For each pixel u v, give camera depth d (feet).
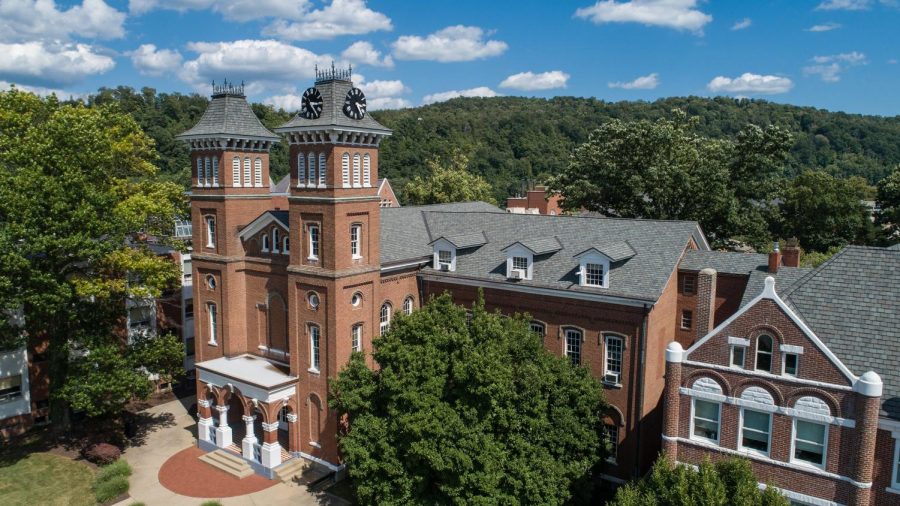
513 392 100.58
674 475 77.46
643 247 127.24
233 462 132.98
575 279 125.39
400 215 159.02
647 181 205.77
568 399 107.04
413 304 146.92
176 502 118.21
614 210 224.53
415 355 102.58
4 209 119.14
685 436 91.40
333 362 124.26
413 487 99.35
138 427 155.84
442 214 163.94
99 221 124.57
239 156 143.84
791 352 81.61
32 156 123.44
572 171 226.99
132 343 154.81
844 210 262.88
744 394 85.56
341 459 126.82
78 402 126.52
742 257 128.98
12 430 147.54
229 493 121.80
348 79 124.06
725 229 211.82
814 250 265.95
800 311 90.02
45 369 153.69
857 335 84.58
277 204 227.40
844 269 91.81
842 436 78.54
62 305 128.16
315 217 125.39
